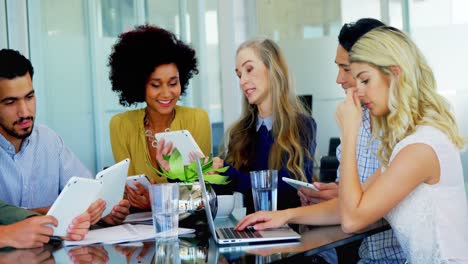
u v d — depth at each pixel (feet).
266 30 14.82
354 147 6.52
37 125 8.64
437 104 6.51
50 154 8.60
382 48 6.42
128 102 9.93
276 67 8.86
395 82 6.43
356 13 14.11
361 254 7.23
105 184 6.79
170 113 9.71
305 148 8.86
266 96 8.95
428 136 6.31
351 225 6.27
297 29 14.62
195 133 9.75
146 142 9.57
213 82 14.03
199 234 6.48
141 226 7.00
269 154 8.86
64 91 12.98
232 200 7.48
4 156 8.21
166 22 13.56
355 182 6.37
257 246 5.82
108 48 13.16
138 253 5.62
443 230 6.29
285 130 8.73
